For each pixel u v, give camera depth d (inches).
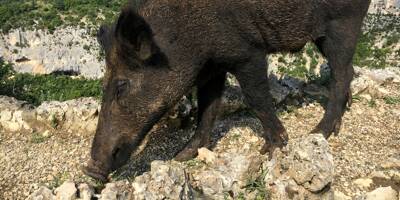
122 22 71.2
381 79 116.3
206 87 85.6
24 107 100.6
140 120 76.9
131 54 73.7
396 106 103.5
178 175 72.9
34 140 95.3
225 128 93.7
